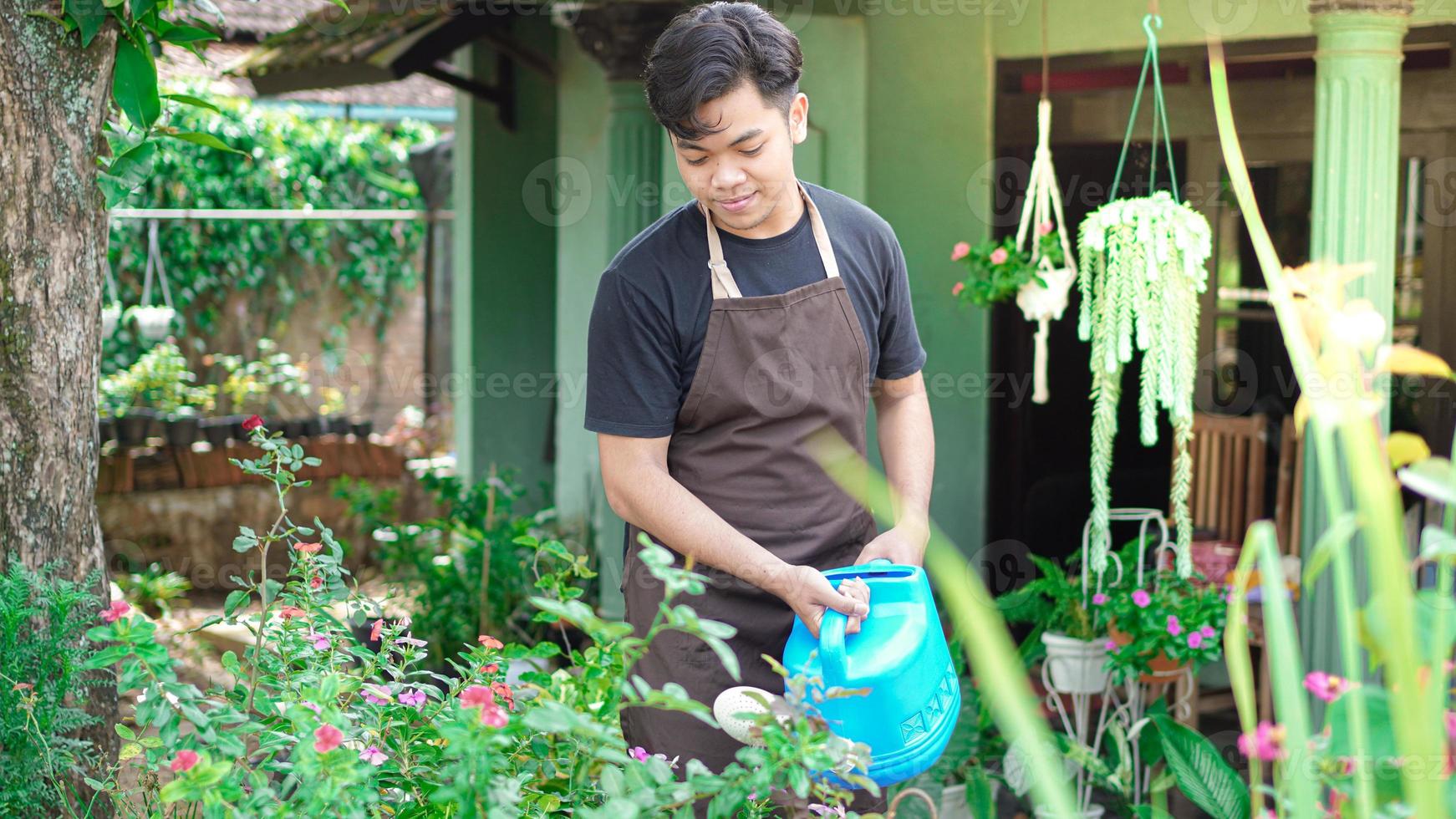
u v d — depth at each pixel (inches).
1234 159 42.4
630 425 82.0
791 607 77.9
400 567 206.5
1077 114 154.8
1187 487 105.4
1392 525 35.5
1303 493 120.6
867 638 70.9
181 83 325.1
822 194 87.9
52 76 80.3
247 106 371.9
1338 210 111.1
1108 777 116.0
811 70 172.6
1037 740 36.8
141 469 274.1
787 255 83.3
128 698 110.0
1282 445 151.9
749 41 74.1
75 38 81.0
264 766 63.6
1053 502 170.4
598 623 55.7
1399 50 110.3
